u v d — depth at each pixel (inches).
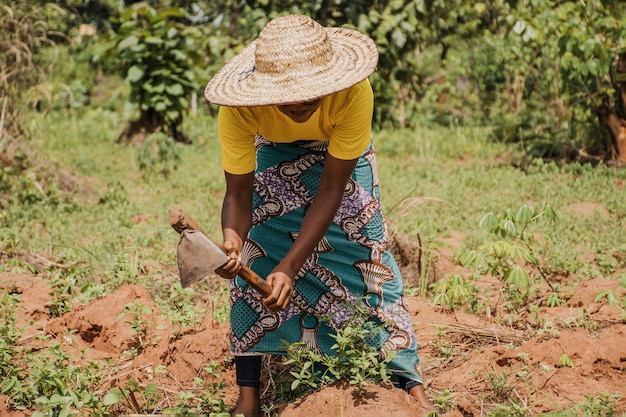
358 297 134.6
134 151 469.1
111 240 262.4
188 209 326.0
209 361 153.5
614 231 264.8
